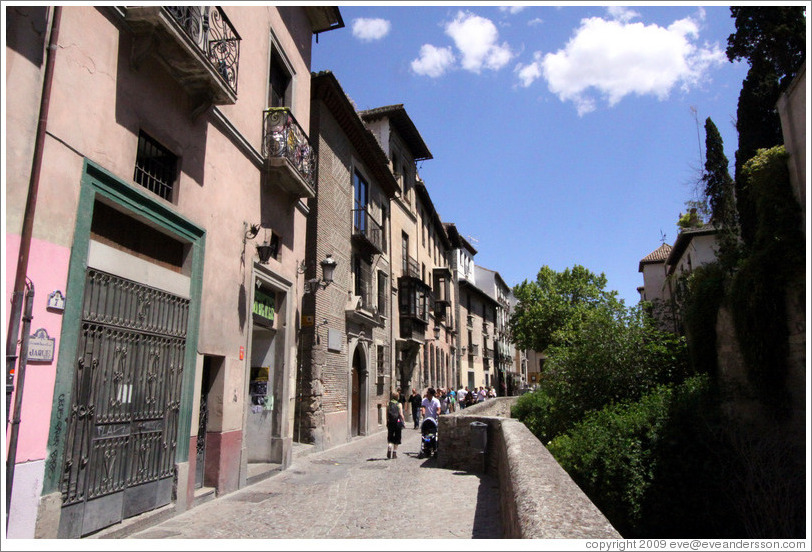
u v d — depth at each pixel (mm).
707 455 11188
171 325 7238
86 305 5672
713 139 16844
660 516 11031
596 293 42938
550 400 18141
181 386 7414
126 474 6234
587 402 16344
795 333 10328
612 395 16094
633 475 11430
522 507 3551
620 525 11227
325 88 15516
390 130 23781
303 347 14453
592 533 2830
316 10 13109
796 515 9664
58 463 5125
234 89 8258
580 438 12883
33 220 4828
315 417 14258
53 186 5105
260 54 10445
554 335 18969
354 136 18344
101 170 5750
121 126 6180
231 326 8977
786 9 14539
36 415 4863
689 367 15664
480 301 48594
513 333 46281
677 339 16203
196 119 7906
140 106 6566
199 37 7301
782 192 10734
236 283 9195
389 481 10062
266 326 11039
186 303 7613
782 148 11031
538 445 6859
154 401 6812
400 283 24281
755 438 10711
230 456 8844
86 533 5531
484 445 10859
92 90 5699
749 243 13641
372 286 20156
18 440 4645
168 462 7105
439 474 10930
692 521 10852
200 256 8000
